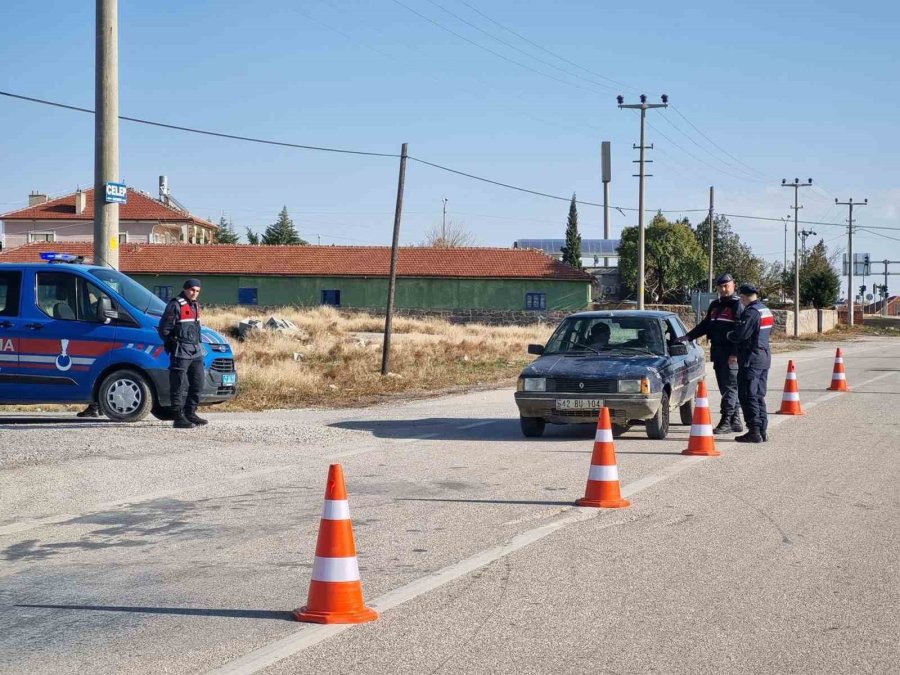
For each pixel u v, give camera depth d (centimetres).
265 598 617
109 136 1784
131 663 501
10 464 1086
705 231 9488
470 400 1994
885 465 1140
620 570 679
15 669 493
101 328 1425
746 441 1342
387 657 508
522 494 952
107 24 1772
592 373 1324
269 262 6669
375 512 867
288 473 1070
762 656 512
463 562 698
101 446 1200
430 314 6538
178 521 838
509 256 6775
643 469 1111
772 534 789
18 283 1448
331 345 3241
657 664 499
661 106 4744
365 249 6869
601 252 11381
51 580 660
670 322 1521
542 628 555
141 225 8238
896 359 3681
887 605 602
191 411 1370
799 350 4747
